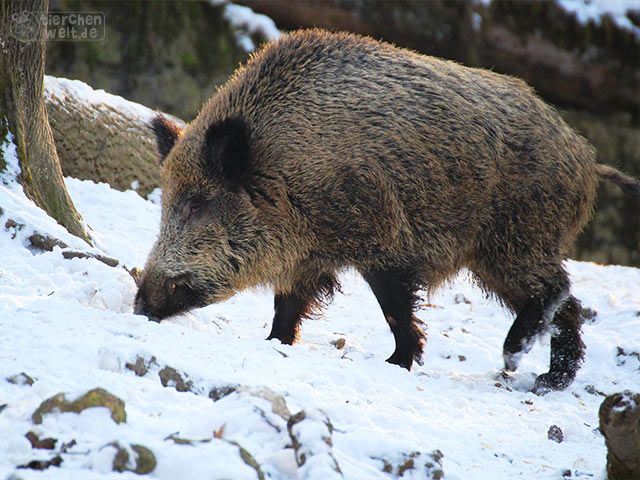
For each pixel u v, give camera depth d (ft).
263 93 39.11
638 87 103.14
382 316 49.21
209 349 29.99
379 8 91.35
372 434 24.98
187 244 38.58
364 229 38.91
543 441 30.53
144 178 59.06
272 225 39.17
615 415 24.31
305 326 46.29
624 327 49.75
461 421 31.22
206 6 90.48
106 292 36.50
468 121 40.40
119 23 86.28
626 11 102.22
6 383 24.71
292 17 93.04
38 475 19.85
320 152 38.50
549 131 42.52
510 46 96.48
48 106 54.65
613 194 103.14
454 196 40.14
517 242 41.86
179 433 22.52
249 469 20.74
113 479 19.98
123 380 25.66
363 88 39.29
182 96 88.07
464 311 51.57
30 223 39.27
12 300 31.73
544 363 45.75
